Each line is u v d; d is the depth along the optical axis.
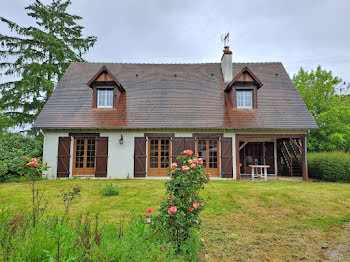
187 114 12.27
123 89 13.38
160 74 14.87
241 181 10.98
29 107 16.12
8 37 15.18
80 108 12.46
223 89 13.89
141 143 11.88
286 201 7.02
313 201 7.02
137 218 4.56
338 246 4.41
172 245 3.27
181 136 11.98
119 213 5.85
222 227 5.20
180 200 3.64
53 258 2.27
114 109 12.52
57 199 7.06
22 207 6.14
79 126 11.51
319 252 4.15
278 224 5.46
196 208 3.56
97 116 12.09
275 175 14.01
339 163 11.09
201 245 4.27
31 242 2.60
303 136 11.84
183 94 13.42
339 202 6.97
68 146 11.68
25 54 15.59
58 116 11.95
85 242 2.77
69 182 10.13
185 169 3.58
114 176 11.68
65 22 17.55
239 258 3.83
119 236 3.38
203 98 13.23
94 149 12.13
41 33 15.59
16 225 3.12
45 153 11.66
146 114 12.23
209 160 12.28
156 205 6.59
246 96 12.95
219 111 12.51
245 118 12.12
